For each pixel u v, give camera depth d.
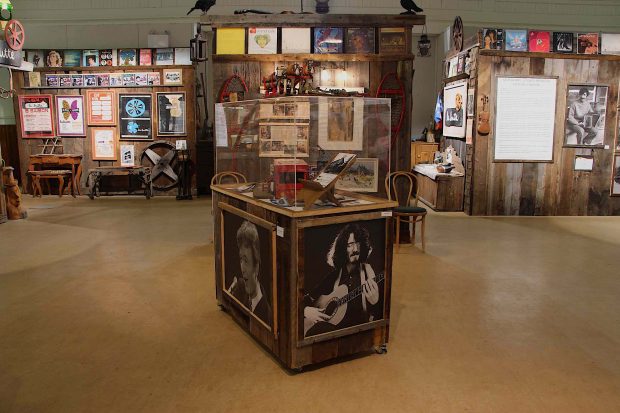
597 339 3.10
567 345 3.02
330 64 5.57
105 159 8.86
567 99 7.06
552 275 4.38
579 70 7.02
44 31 9.44
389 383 2.57
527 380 2.61
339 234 2.64
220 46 5.62
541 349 2.96
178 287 4.00
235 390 2.50
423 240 5.19
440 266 4.64
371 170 3.19
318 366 2.75
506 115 7.03
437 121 8.95
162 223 6.48
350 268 2.70
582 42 7.04
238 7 9.27
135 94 8.70
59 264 4.59
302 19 5.55
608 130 7.17
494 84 6.96
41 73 8.75
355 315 2.76
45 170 8.84
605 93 7.09
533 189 7.21
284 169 2.70
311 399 2.42
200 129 9.21
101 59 8.83
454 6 9.48
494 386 2.55
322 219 2.55
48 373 2.65
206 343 3.02
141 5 9.25
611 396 2.46
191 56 7.10
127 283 4.08
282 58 5.58
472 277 4.32
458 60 7.80
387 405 2.38
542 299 3.79
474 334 3.16
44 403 2.37
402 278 4.29
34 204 7.94
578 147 7.16
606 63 7.04
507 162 7.14
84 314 3.44
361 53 5.59
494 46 6.93
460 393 2.48
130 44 9.42
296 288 2.54
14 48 6.73
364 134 3.16
